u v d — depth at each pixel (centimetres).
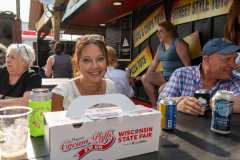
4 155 59
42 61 786
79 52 100
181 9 333
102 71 102
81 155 53
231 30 188
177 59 271
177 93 162
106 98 64
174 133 85
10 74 184
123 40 534
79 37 103
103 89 127
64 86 115
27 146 67
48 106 74
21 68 177
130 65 509
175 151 67
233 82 146
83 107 60
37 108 73
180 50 258
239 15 177
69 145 51
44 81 282
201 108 115
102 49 100
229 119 83
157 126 66
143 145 64
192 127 94
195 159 62
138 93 468
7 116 58
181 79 162
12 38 460
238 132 88
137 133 62
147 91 285
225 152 67
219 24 270
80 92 118
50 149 49
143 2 406
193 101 118
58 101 115
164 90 166
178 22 343
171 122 88
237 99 129
